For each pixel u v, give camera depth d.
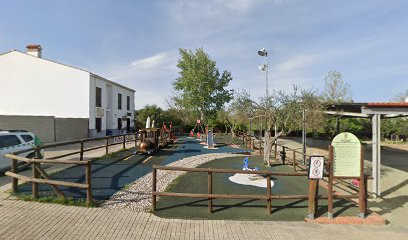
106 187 8.20
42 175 7.05
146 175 10.07
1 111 25.38
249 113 18.31
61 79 25.25
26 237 4.79
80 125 25.23
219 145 22.88
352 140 6.51
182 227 5.59
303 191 8.93
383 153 20.59
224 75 43.50
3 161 9.82
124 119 35.06
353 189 9.09
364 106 8.75
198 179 10.05
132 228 5.42
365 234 5.70
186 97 41.25
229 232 5.45
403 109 8.66
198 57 41.38
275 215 6.51
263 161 14.64
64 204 6.49
